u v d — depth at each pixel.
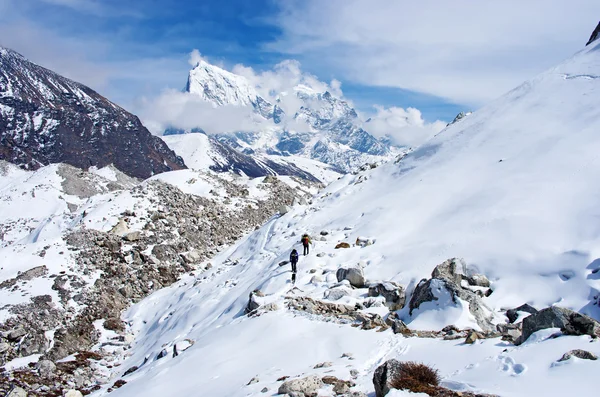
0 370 33.78
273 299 31.31
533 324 15.80
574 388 10.70
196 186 84.31
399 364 13.01
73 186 120.75
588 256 23.70
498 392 11.24
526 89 49.88
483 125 48.66
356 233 41.50
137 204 68.88
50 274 49.12
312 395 13.90
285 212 62.22
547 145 37.25
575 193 29.28
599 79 42.59
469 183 39.34
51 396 30.09
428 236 33.62
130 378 29.42
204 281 50.12
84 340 42.28
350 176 66.06
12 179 136.75
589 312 20.89
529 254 26.25
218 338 26.89
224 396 16.41
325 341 20.97
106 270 53.66
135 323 47.47
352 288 30.16
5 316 40.62
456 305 21.91
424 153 53.03
